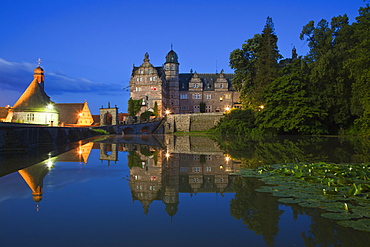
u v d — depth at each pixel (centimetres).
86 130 4719
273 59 5625
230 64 6669
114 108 6925
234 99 9969
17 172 1423
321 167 1399
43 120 4816
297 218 743
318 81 4516
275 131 4928
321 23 4938
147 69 8594
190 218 763
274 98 4744
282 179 1195
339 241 610
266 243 608
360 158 1902
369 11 3509
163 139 4359
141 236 649
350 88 4316
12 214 795
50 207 857
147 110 8519
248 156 2070
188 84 10019
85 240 627
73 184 1162
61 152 2367
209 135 5644
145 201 920
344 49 4331
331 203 847
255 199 918
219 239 631
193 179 1260
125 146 3027
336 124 4831
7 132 2388
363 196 909
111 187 1112
